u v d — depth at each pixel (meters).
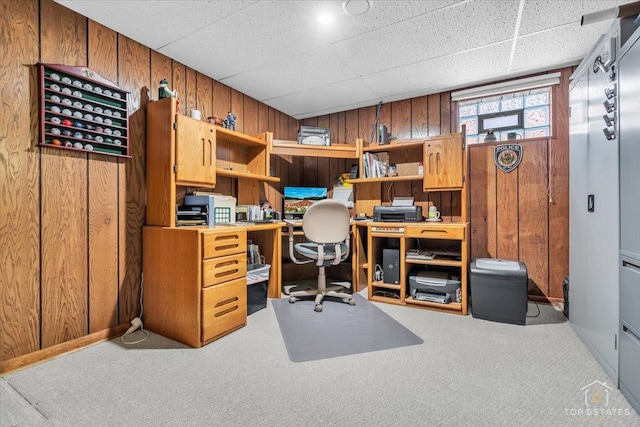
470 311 2.61
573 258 2.18
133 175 2.24
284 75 2.88
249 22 2.07
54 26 1.84
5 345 1.65
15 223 1.69
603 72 1.67
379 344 1.98
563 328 2.23
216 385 1.52
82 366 1.71
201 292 1.97
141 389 1.49
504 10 1.94
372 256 2.96
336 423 1.25
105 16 1.98
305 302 2.88
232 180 3.09
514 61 2.62
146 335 2.15
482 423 1.25
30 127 1.74
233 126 2.93
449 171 2.85
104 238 2.08
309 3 1.88
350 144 3.70
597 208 1.75
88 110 1.97
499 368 1.67
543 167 2.83
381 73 2.84
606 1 1.84
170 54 2.48
